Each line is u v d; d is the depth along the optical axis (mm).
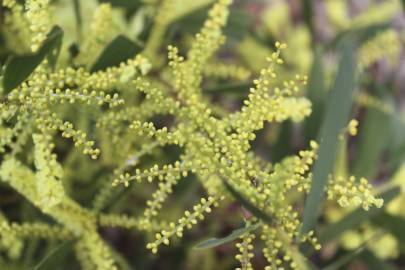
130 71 476
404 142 740
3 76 463
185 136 473
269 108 465
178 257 699
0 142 495
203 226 706
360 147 707
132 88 521
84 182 614
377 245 691
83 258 545
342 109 532
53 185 463
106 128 528
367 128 708
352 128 491
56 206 525
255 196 473
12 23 577
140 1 633
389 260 812
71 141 625
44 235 540
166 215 649
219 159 469
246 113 464
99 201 545
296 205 613
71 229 530
